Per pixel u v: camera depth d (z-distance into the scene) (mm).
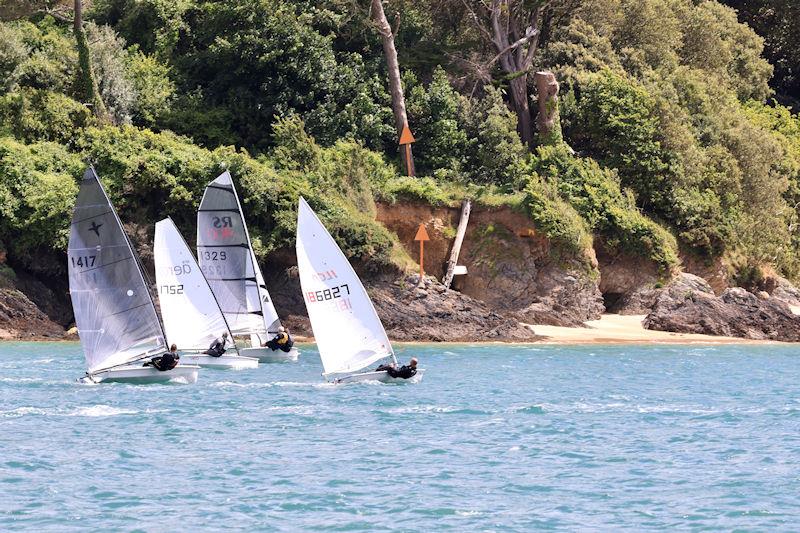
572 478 94812
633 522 82125
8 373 152875
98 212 135250
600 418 123562
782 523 81875
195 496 88250
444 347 197750
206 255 175375
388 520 82250
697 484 93000
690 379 159375
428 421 120000
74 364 164250
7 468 96375
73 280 135625
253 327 176375
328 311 139875
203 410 124938
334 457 101812
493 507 85750
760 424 120562
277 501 87000
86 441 107688
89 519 82250
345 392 139250
